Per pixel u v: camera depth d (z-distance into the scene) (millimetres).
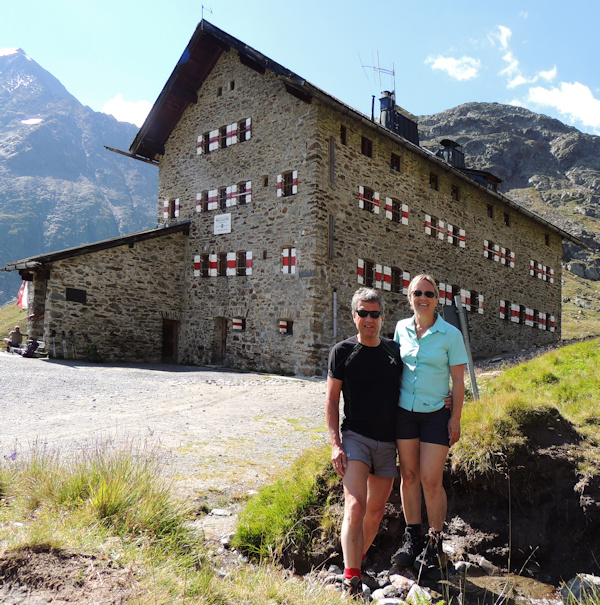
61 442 5777
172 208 19000
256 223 15836
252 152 16250
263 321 15258
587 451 4293
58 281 14906
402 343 3504
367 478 3293
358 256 15430
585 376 7012
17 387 9148
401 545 3930
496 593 3340
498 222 22406
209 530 3951
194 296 17594
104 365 14031
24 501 3484
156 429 6660
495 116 140375
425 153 17297
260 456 5742
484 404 4957
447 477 4316
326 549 3840
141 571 2707
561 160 121125
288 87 15086
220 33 16094
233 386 10836
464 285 19828
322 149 14516
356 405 3307
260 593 2830
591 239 79188
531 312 24531
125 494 3598
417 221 17812
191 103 18594
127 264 16500
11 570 2451
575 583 3406
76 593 2361
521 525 3975
